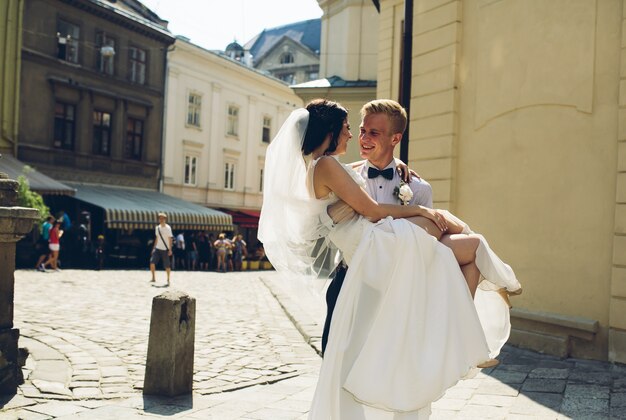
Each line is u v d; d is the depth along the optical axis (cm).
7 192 456
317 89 2158
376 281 254
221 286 1603
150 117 3097
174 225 2797
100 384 496
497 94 788
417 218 271
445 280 254
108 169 2873
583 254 669
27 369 530
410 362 245
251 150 3862
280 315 996
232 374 556
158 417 407
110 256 2561
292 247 291
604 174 652
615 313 624
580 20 682
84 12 2705
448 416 424
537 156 727
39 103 2533
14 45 2420
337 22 2242
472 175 828
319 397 251
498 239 778
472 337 252
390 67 1327
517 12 761
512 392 495
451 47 864
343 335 256
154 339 473
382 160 302
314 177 276
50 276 1638
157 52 3109
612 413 431
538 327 702
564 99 696
